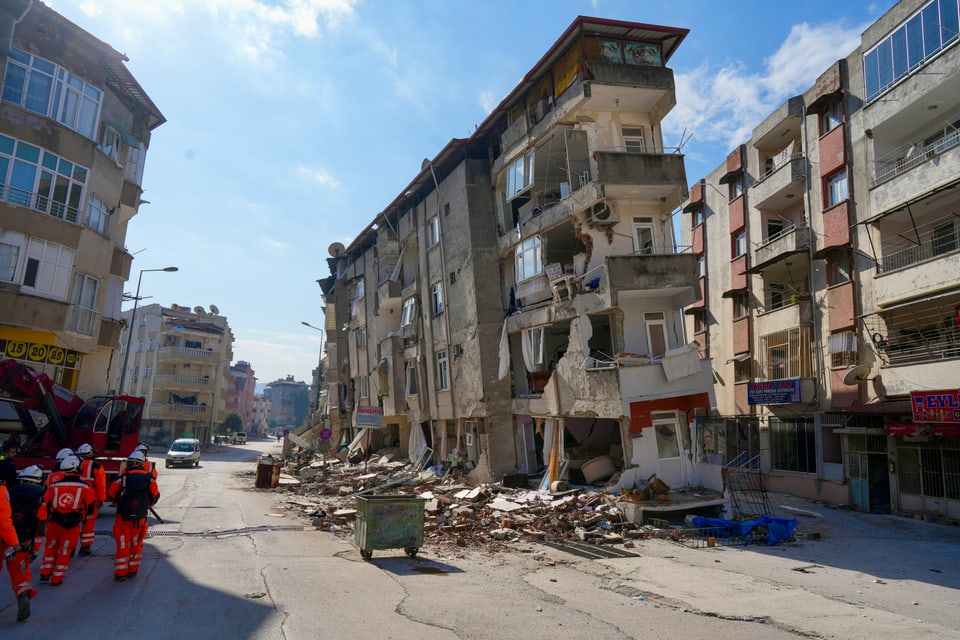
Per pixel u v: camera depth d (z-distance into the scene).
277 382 168.25
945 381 16.67
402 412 30.42
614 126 20.20
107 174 22.78
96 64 21.83
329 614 6.53
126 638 5.56
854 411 19.50
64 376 21.53
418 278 29.64
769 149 26.97
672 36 20.19
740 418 26.98
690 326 32.66
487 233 24.53
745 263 27.41
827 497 21.00
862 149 20.56
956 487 16.67
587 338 18.83
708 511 15.26
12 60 19.16
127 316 71.88
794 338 23.75
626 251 19.61
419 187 29.59
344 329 45.03
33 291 19.16
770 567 10.50
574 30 19.45
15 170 18.95
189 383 64.00
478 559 10.72
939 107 18.41
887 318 19.34
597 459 19.27
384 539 9.95
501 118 24.31
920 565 11.18
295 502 19.11
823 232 22.39
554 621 6.71
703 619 7.11
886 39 19.47
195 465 37.91
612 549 12.01
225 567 8.85
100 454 15.41
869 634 6.61
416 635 5.93
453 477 24.03
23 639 5.44
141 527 8.18
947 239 18.30
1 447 13.70
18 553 6.07
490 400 22.94
